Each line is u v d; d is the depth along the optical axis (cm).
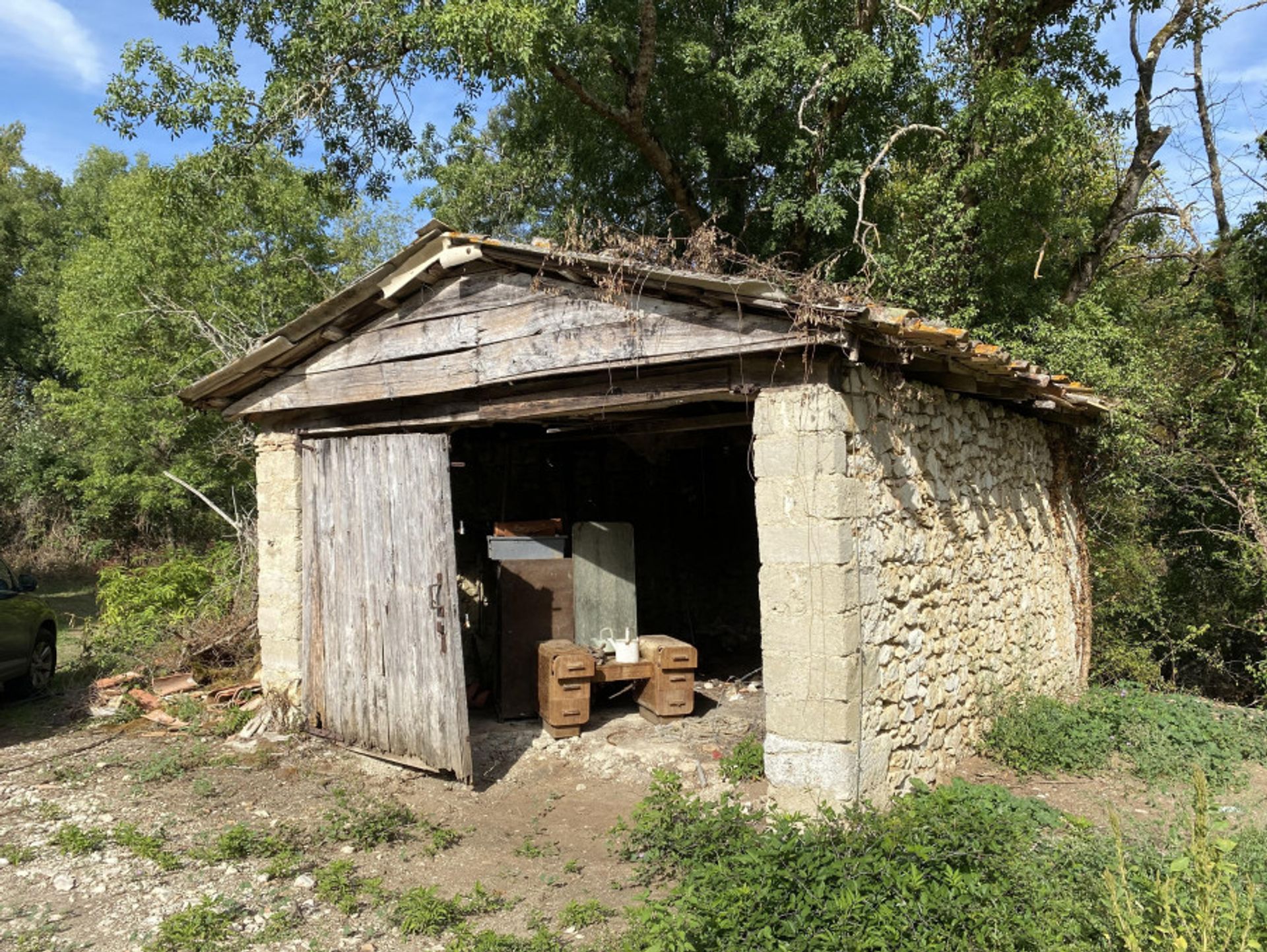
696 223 1319
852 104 1222
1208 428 1121
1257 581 1051
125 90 1059
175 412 1584
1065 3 1196
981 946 342
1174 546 1219
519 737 692
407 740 623
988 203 1125
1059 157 1242
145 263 1468
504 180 1470
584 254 514
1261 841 450
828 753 466
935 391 603
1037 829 452
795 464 482
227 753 665
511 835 523
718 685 860
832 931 346
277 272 1580
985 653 661
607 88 1298
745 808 515
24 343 2362
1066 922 354
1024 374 582
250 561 1078
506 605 743
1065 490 878
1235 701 1110
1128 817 498
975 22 1209
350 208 1396
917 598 557
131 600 1056
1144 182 1358
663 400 530
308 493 714
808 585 475
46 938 395
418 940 398
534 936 398
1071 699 805
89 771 631
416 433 683
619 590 784
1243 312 1206
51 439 2055
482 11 940
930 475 588
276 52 1212
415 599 618
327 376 686
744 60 1193
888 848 383
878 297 1091
